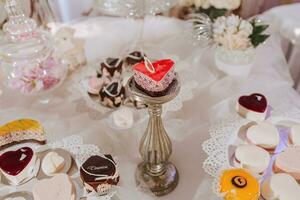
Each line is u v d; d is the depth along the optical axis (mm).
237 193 445
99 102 658
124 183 511
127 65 708
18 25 644
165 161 513
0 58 646
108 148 565
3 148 564
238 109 604
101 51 805
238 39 672
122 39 848
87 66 756
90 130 596
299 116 591
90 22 919
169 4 783
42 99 684
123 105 645
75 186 490
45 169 508
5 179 507
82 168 474
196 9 810
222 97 658
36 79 651
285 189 450
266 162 486
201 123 609
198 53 780
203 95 674
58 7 1081
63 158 521
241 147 505
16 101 683
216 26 714
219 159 508
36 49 638
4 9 727
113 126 606
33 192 464
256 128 539
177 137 585
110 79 679
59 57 719
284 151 503
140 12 770
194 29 794
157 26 896
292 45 1007
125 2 757
